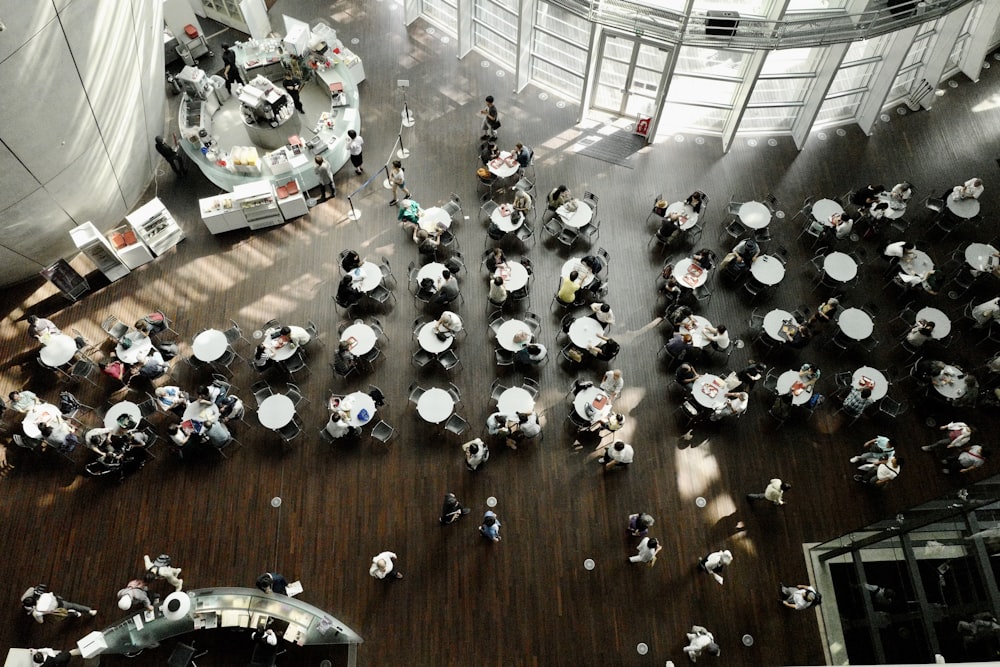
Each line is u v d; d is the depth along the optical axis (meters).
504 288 16.83
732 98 19.89
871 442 15.70
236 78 20.78
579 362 16.92
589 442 16.11
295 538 15.05
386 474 15.72
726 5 16.94
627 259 18.41
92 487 15.49
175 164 19.22
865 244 18.75
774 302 17.89
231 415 15.52
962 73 21.55
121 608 14.02
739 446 16.14
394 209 19.12
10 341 17.12
